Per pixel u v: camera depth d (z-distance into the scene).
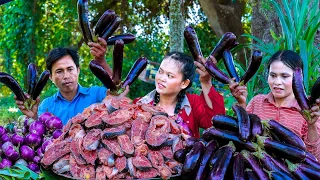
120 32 10.54
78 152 1.70
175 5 6.30
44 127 2.25
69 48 2.94
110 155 1.67
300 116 2.60
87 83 10.84
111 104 1.82
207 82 2.43
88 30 2.39
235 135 1.68
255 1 5.44
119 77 2.23
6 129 2.34
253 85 3.81
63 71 2.89
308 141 2.25
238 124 1.68
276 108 2.70
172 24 6.32
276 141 1.65
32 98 2.42
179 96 2.47
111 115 1.77
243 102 2.22
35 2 10.75
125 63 9.83
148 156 1.68
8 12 10.93
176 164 1.69
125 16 10.53
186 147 1.72
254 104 2.85
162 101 2.46
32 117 2.43
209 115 2.44
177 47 6.31
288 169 1.65
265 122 1.73
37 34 10.98
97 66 2.15
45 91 11.23
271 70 2.53
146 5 10.48
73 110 3.11
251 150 1.64
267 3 4.87
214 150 1.68
